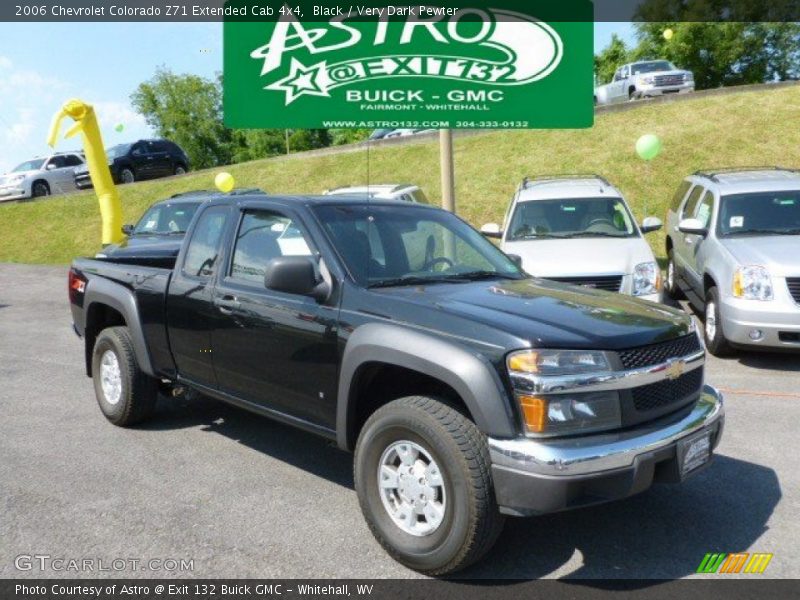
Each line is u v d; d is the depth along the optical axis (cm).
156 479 470
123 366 559
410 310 370
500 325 341
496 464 320
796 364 775
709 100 2181
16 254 2242
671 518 410
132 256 616
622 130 2072
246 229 475
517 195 1007
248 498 439
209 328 480
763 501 430
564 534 392
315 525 403
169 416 610
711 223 880
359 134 5006
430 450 337
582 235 919
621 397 335
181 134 5684
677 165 1845
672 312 396
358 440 372
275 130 5531
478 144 2236
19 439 552
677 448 344
